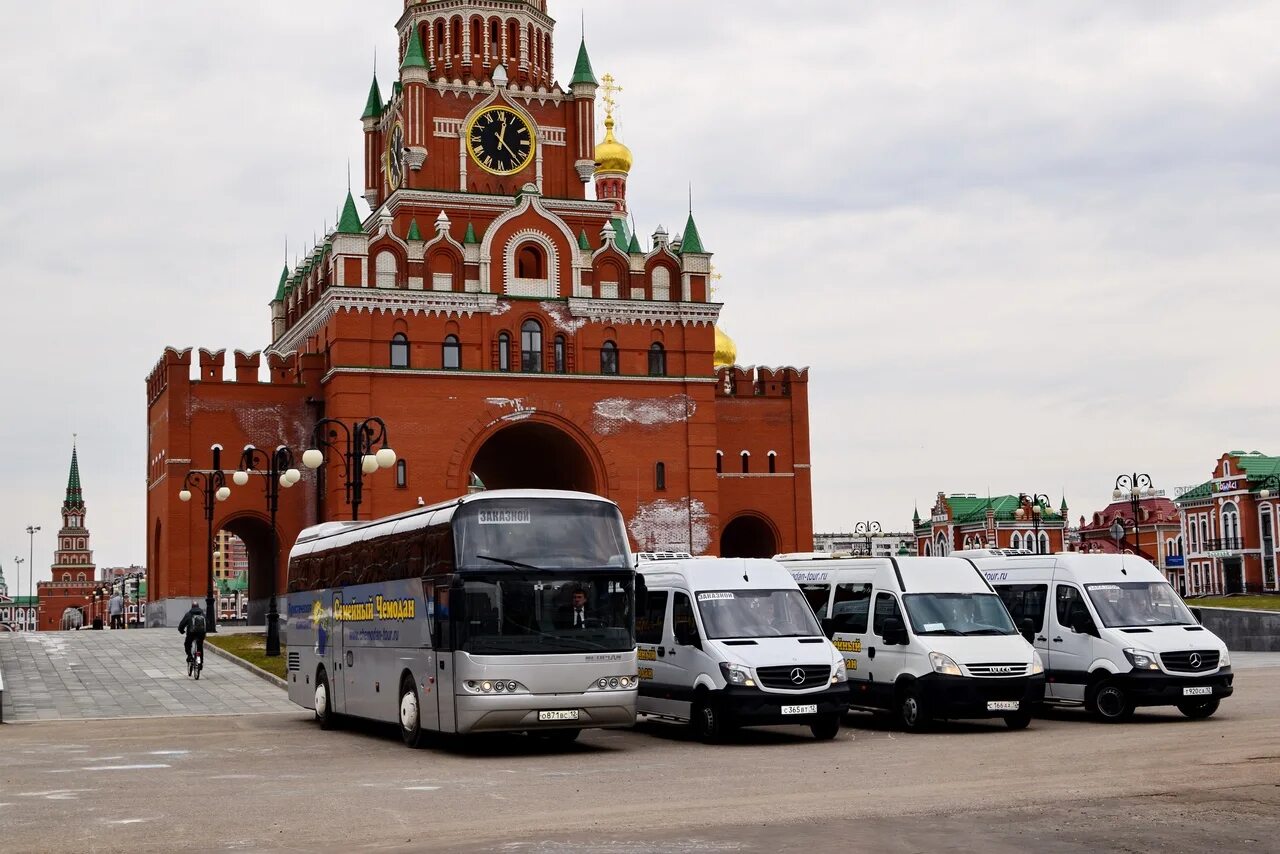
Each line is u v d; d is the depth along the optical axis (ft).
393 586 87.51
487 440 225.56
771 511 247.29
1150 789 55.93
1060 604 96.48
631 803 55.36
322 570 103.50
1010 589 100.73
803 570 102.47
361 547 94.79
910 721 89.04
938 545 422.82
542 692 77.20
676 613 88.84
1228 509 291.99
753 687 82.28
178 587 214.48
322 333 226.38
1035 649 94.84
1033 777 60.64
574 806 54.75
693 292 233.14
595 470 223.71
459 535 78.28
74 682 138.62
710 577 88.89
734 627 86.12
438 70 244.63
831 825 48.80
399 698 85.76
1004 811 51.19
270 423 220.64
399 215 233.55
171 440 215.92
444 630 78.59
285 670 140.56
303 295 245.45
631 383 227.20
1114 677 91.40
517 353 221.66
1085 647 93.81
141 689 131.85
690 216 236.43
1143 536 376.27
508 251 224.53
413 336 216.54
